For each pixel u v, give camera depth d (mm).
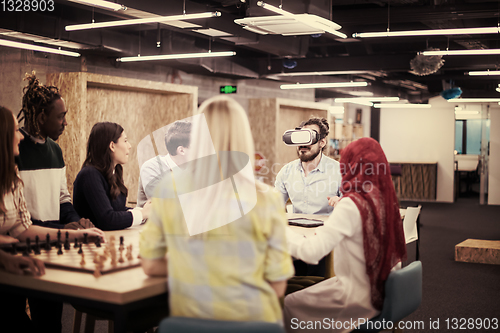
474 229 8289
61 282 1421
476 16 5648
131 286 1373
